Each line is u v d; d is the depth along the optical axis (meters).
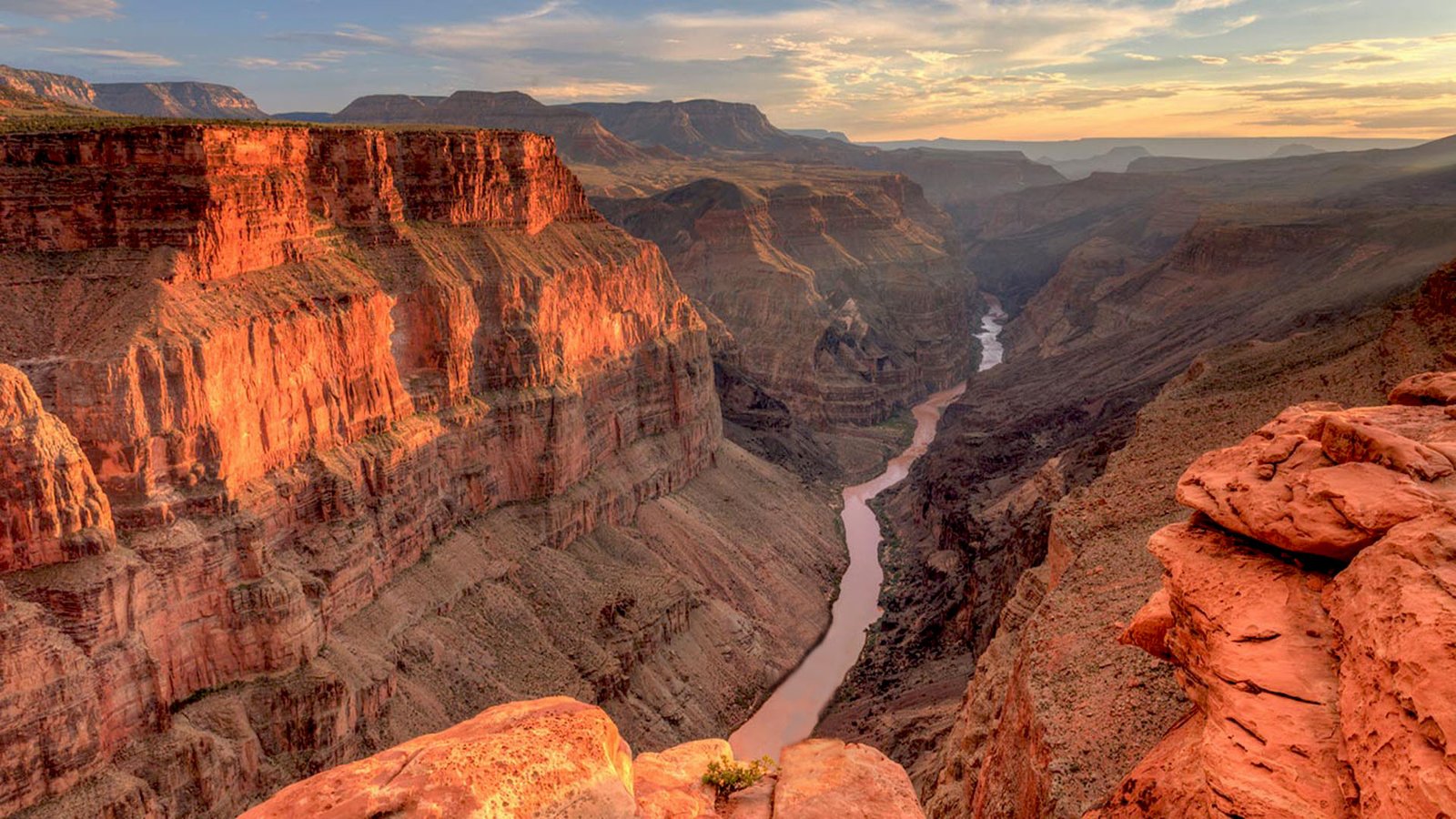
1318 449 23.16
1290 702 18.50
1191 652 22.44
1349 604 19.03
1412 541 18.55
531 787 15.74
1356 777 16.45
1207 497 23.91
